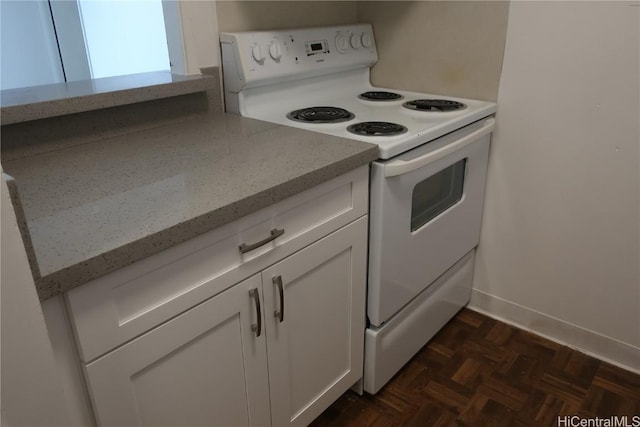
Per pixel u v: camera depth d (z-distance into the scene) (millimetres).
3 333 550
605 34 1454
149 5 2473
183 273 907
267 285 1096
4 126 1147
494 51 1679
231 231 964
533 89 1638
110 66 2549
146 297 859
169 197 945
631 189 1549
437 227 1617
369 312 1491
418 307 1698
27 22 2373
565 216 1712
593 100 1533
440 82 1851
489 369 1745
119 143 1309
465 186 1707
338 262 1310
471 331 1946
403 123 1486
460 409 1582
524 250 1852
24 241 648
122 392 872
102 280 781
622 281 1665
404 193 1389
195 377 1007
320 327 1326
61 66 2527
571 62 1538
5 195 522
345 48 1858
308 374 1343
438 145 1462
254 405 1183
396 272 1483
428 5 1778
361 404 1611
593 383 1675
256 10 1643
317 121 1500
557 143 1646
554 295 1838
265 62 1603
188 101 1531
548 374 1718
